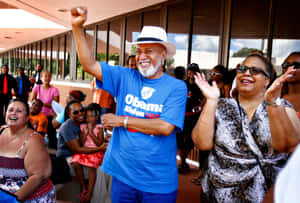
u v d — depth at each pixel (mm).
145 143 1679
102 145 2711
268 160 1452
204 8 4617
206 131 1556
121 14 7105
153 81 1753
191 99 3400
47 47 13000
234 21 4129
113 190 1831
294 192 547
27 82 7574
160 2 5625
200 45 4703
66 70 10867
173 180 1749
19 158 1906
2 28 10312
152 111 1710
